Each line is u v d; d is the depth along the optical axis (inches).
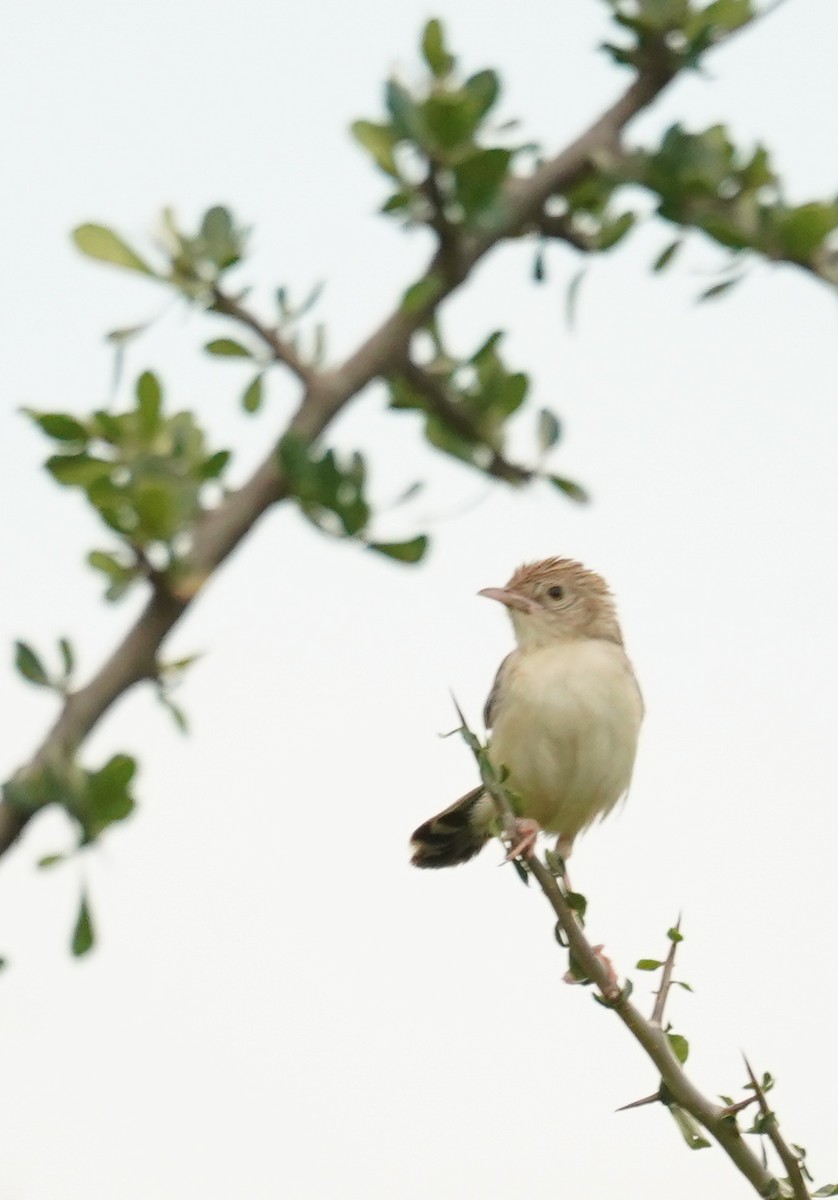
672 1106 260.4
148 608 132.6
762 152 166.1
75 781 123.0
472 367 174.2
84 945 128.3
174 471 142.2
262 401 163.3
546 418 173.9
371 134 153.6
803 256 161.9
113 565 139.8
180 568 132.6
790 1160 254.1
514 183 155.5
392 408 176.4
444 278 149.9
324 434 143.6
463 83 156.7
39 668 128.7
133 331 153.0
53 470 152.4
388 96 147.7
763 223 161.6
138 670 131.2
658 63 162.2
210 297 153.7
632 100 161.6
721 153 162.9
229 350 162.1
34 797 123.3
